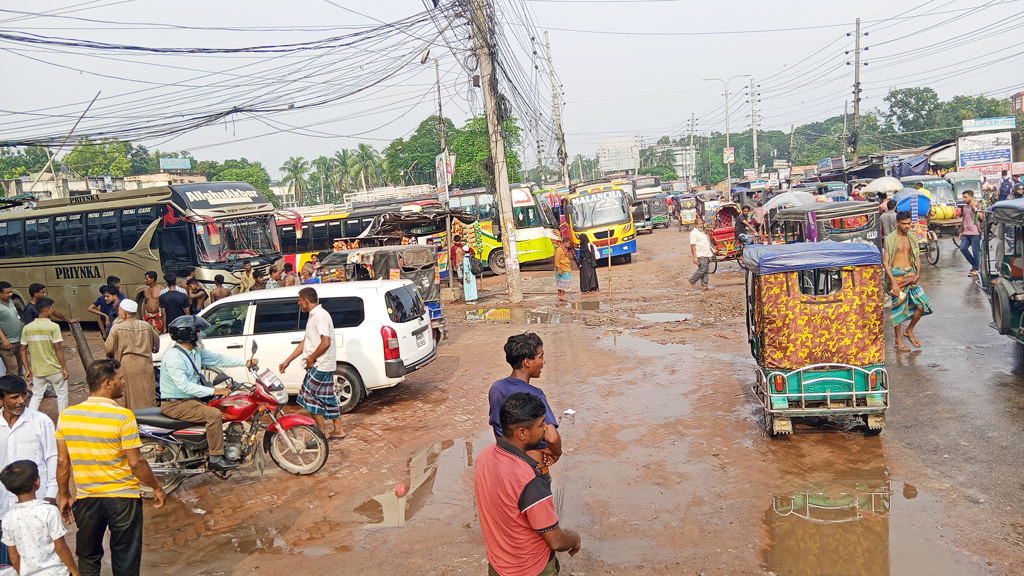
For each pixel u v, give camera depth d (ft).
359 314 29.07
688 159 494.18
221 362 22.90
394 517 18.63
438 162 116.57
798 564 14.79
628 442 23.25
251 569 16.22
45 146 50.83
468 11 51.06
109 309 42.06
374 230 65.10
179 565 16.70
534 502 9.49
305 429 22.76
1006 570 14.06
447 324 50.98
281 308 29.63
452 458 23.09
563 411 27.35
